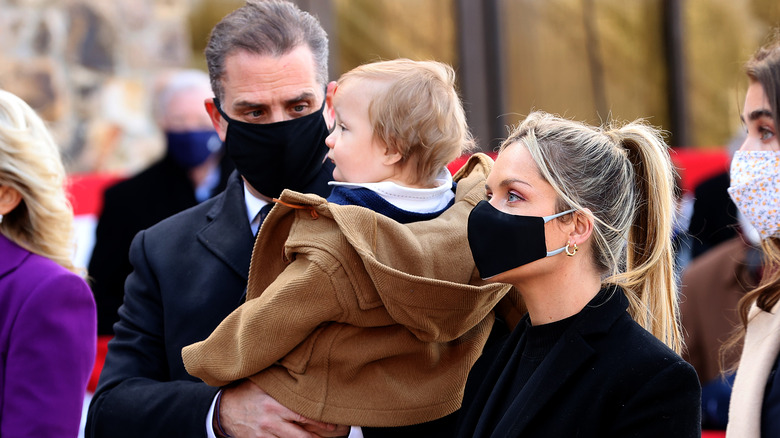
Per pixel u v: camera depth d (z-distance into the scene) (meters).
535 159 5.42
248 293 6.22
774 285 6.32
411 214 5.96
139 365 7.04
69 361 6.59
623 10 19.75
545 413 5.32
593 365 5.30
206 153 11.84
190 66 17.39
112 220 11.63
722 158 19.11
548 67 19.08
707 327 10.35
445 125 6.07
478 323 6.30
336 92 6.26
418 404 5.93
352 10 17.44
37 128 7.20
